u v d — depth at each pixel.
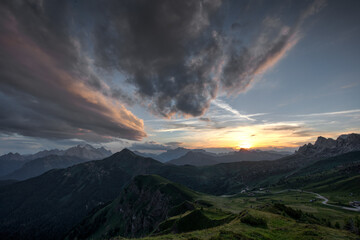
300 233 38.84
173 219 92.44
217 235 34.72
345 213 107.25
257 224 45.03
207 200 174.25
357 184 199.75
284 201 169.12
